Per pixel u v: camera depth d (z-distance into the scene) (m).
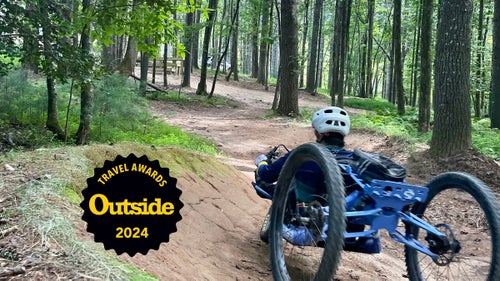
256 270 4.22
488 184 9.75
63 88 12.41
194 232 4.29
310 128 17.03
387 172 3.41
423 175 10.59
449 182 3.47
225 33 26.91
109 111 10.86
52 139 9.43
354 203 3.44
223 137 15.27
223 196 5.68
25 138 9.17
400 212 3.33
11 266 2.63
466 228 6.66
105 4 7.64
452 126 10.78
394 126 15.52
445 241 3.28
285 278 3.49
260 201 6.37
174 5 7.78
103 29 7.82
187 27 25.55
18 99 10.88
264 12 29.19
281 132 16.45
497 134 15.60
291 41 20.52
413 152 11.76
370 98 39.78
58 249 2.86
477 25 28.81
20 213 3.18
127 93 11.51
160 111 19.75
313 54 35.84
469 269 4.23
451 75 10.77
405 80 44.94
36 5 7.93
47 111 11.12
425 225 3.34
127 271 2.84
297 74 20.66
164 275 3.18
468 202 7.49
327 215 3.35
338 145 3.94
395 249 6.48
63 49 8.05
